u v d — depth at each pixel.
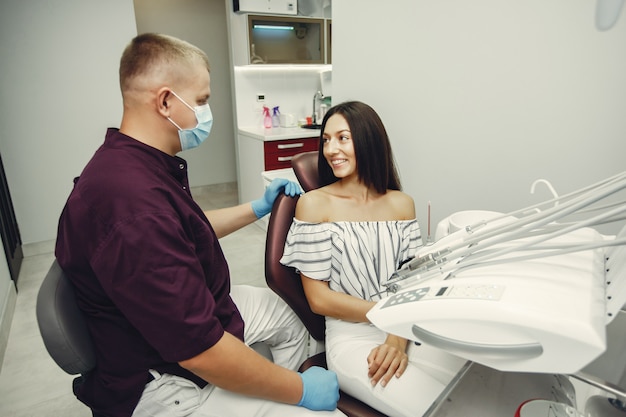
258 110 3.74
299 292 1.20
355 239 1.17
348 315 1.10
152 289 0.74
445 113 1.58
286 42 3.45
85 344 0.82
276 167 3.32
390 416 0.92
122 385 0.87
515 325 0.45
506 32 1.33
